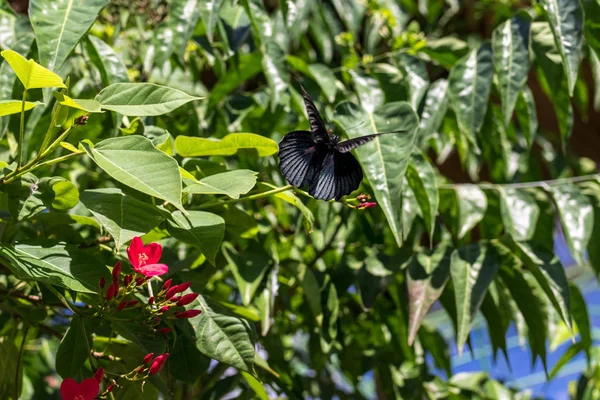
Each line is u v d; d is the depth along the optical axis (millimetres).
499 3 1685
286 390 1276
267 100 1282
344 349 1363
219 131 1286
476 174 1413
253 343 1024
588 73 1762
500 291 1292
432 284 1154
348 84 1363
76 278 949
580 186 1283
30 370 1399
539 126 1829
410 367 1405
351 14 1447
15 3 1406
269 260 1187
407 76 1242
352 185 946
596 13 1162
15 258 940
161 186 898
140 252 958
